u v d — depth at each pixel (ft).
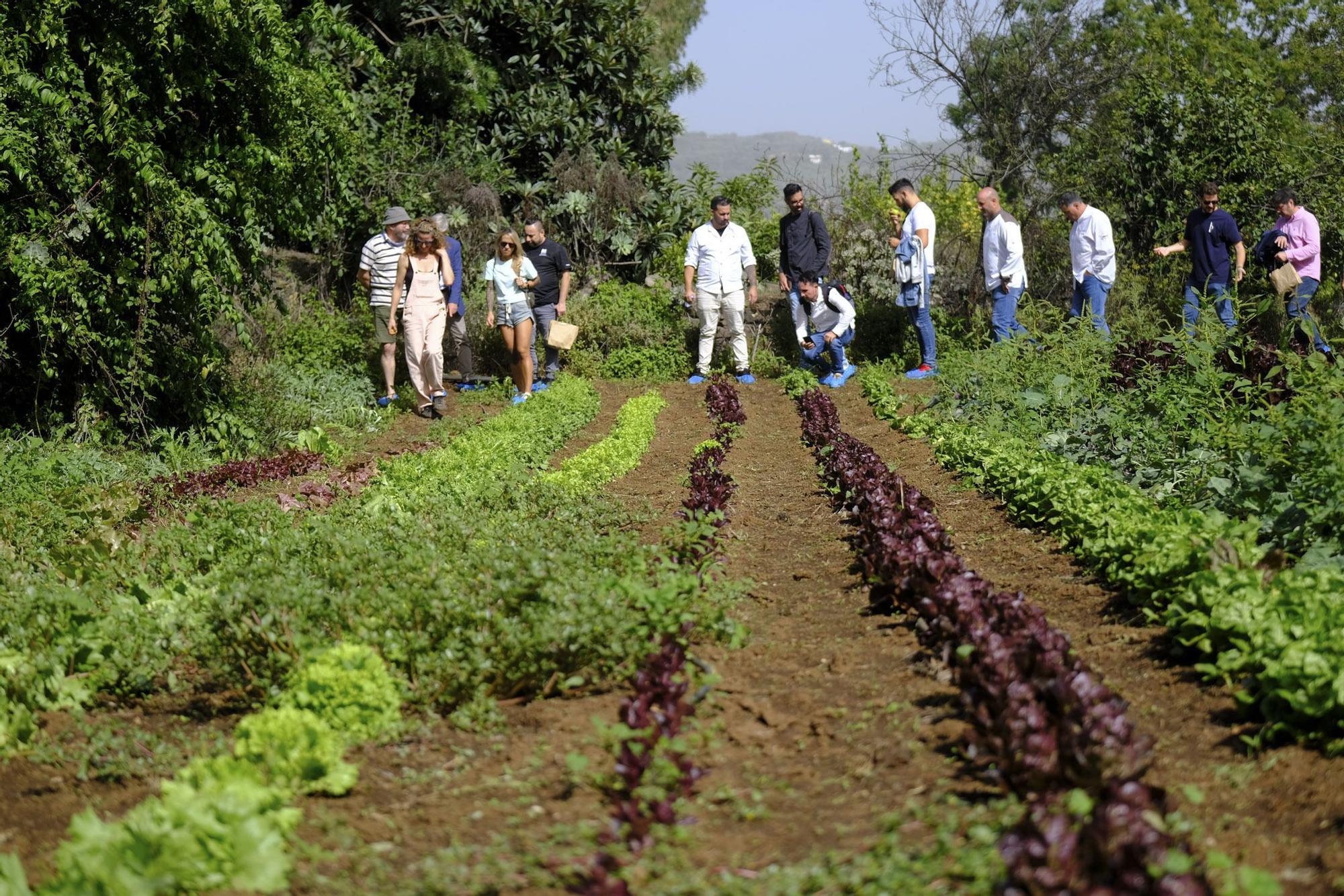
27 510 27.89
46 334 35.63
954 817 12.26
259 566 20.07
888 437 41.29
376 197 65.00
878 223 64.90
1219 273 45.37
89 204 35.68
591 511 26.68
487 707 16.47
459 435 41.60
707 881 11.47
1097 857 10.30
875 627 19.94
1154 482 26.94
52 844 12.76
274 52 38.17
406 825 13.23
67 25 35.09
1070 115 70.08
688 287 56.44
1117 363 36.91
